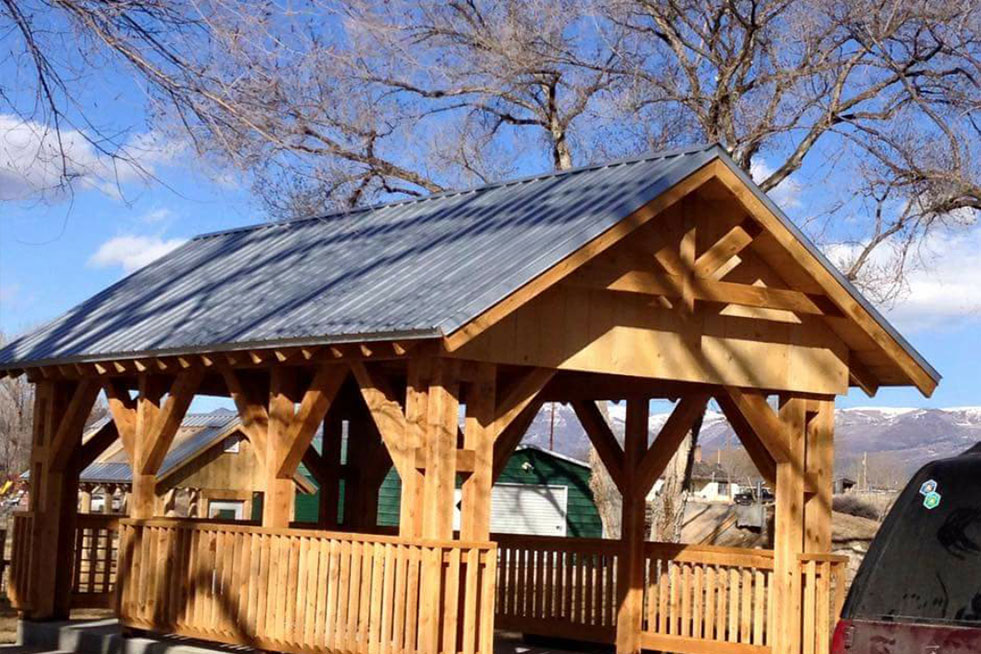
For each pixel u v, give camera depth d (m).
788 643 12.81
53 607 15.65
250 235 17.38
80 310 16.73
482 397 11.25
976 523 6.08
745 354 12.77
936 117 23.27
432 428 11.05
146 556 14.15
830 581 13.23
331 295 12.59
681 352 12.34
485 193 14.55
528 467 34.91
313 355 11.79
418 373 11.20
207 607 13.22
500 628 15.76
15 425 45.44
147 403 14.38
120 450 31.34
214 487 26.66
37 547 15.62
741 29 24.39
